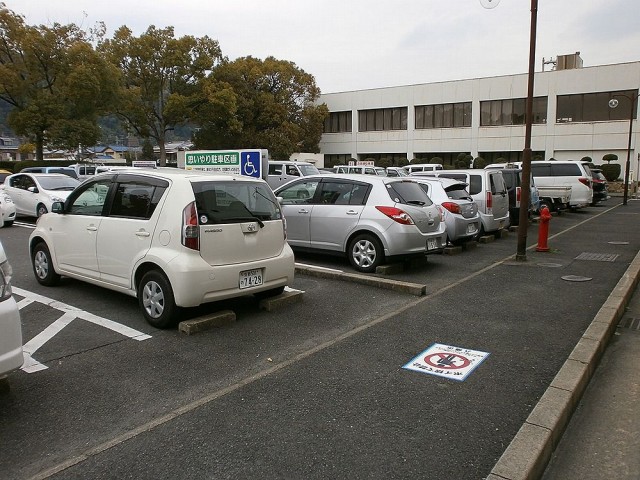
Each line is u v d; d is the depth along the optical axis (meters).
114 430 3.41
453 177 12.48
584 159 34.16
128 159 67.50
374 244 8.19
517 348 5.01
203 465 3.01
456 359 4.71
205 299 5.30
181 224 5.21
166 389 4.03
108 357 4.67
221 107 37.66
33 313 5.95
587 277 8.16
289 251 6.25
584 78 35.59
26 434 3.36
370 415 3.63
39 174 15.93
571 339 5.27
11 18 31.11
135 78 39.00
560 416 3.55
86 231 6.24
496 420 3.58
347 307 6.38
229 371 4.38
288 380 4.21
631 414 3.91
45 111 31.48
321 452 3.15
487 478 2.84
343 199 8.68
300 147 44.44
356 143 46.28
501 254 10.43
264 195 6.08
